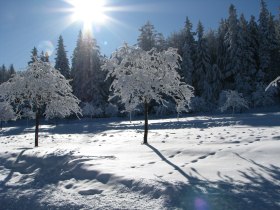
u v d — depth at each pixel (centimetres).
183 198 838
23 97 2330
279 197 792
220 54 6669
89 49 6969
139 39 6762
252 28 6525
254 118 3662
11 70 9562
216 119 3928
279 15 6581
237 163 1159
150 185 937
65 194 1024
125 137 2722
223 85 6538
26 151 1775
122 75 2122
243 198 799
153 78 2109
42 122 6556
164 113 6009
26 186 1192
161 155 1467
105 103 6788
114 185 1012
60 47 7194
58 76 2350
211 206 780
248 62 6244
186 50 6538
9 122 6981
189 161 1281
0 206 1033
